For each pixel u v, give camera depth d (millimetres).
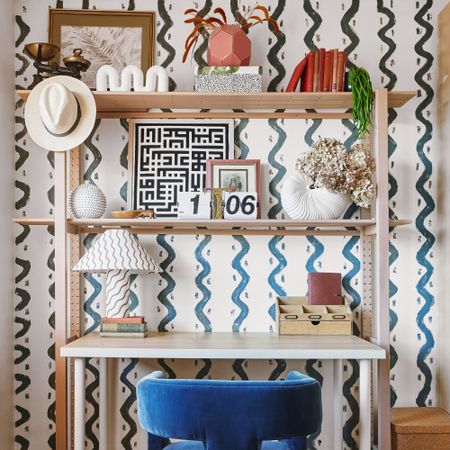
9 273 2658
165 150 2736
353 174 2414
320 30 2799
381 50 2793
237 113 2746
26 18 2770
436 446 2381
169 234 2729
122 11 2773
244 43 2539
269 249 2740
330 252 2740
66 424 2371
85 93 2430
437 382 2727
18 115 2744
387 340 2389
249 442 1625
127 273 2539
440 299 2703
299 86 2742
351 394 2709
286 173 2752
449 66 2633
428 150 2777
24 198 2729
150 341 2375
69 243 2633
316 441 2689
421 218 2764
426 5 2795
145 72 2754
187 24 2797
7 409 2625
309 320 2535
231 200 2518
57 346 2371
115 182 2754
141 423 1762
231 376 2709
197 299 2729
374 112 2566
